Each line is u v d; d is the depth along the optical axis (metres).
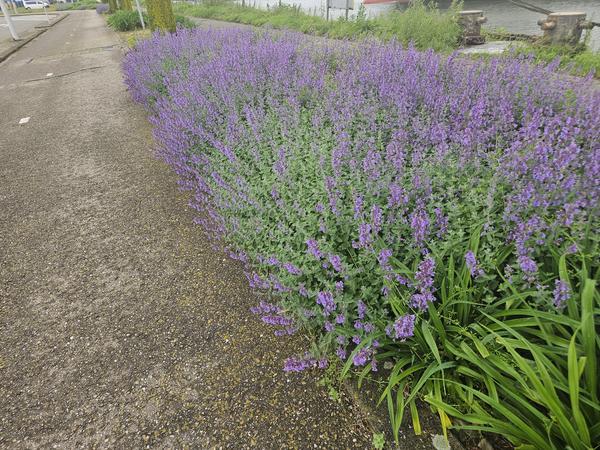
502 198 2.63
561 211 2.31
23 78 12.30
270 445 2.10
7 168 5.83
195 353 2.65
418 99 4.46
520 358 1.72
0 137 7.21
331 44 7.35
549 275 2.21
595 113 3.37
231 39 8.09
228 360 2.58
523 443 1.79
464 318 2.19
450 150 3.12
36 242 4.01
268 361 2.54
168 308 3.03
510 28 11.25
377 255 2.42
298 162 3.52
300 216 3.05
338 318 2.20
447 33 9.05
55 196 4.88
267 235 3.18
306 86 5.02
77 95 9.56
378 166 2.96
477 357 1.96
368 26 11.44
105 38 19.48
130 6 26.83
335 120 4.03
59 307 3.15
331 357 2.45
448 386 2.09
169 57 7.73
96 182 5.14
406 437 2.03
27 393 2.49
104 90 9.77
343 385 2.34
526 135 2.99
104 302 3.15
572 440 1.61
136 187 4.90
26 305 3.21
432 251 2.41
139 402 2.37
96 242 3.91
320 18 15.00
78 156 6.02
